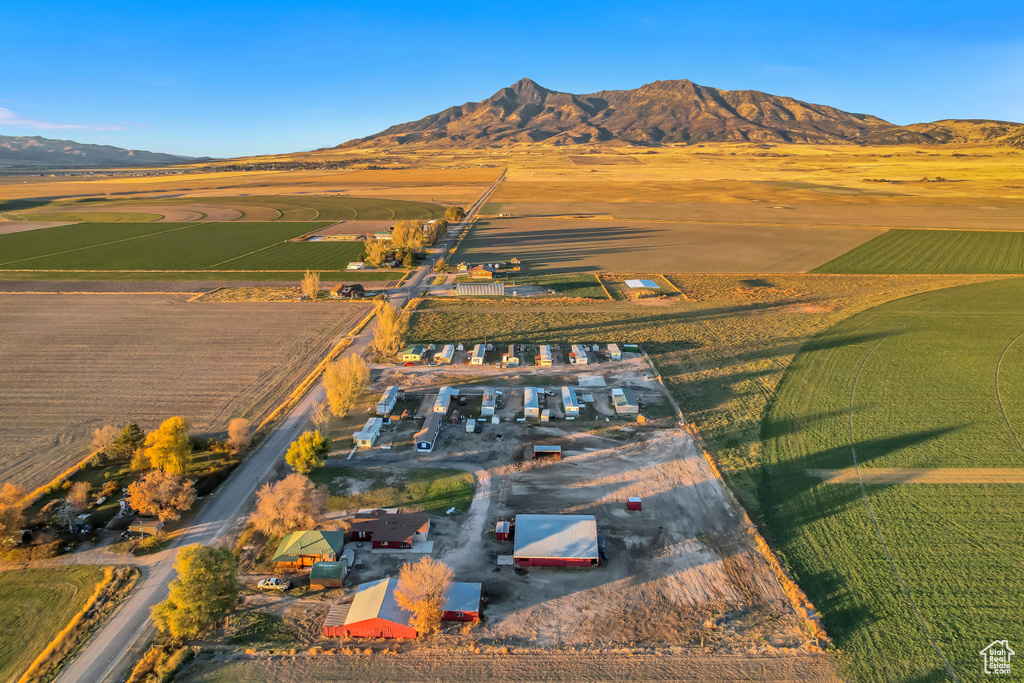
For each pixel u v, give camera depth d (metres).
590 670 36.25
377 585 41.84
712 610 40.97
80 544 47.56
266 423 65.88
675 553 46.53
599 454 60.38
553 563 45.38
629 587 43.22
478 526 49.91
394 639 39.03
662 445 61.72
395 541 46.97
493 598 42.41
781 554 45.78
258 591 43.19
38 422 65.62
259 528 48.38
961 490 53.25
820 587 42.53
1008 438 61.81
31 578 43.81
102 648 38.00
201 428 64.81
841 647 37.47
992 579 42.81
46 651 37.56
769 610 40.84
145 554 46.38
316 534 46.62
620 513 51.31
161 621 38.78
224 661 37.19
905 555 45.38
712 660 36.78
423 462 59.16
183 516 50.81
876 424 65.06
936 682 34.91
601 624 39.97
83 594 42.41
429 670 36.47
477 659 37.25
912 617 39.66
